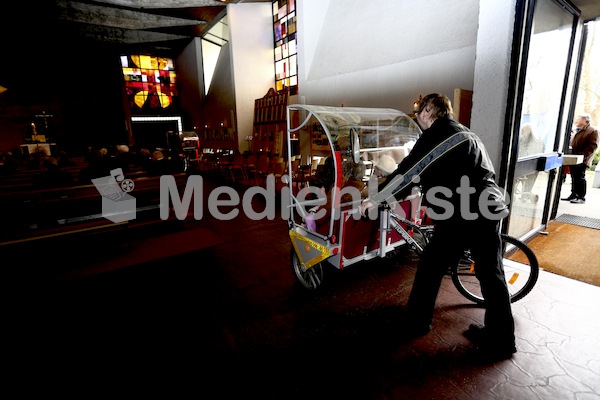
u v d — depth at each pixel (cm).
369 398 172
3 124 1327
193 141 1352
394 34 608
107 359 212
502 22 279
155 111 1625
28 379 196
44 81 1382
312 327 237
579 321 230
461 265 271
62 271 285
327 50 779
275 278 320
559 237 384
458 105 350
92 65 1449
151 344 226
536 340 212
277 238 437
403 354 204
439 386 178
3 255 265
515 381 179
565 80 376
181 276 329
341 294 282
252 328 240
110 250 319
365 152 298
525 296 259
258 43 1066
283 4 994
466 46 480
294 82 977
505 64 283
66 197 335
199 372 197
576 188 537
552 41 343
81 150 1471
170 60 1638
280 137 922
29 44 1292
